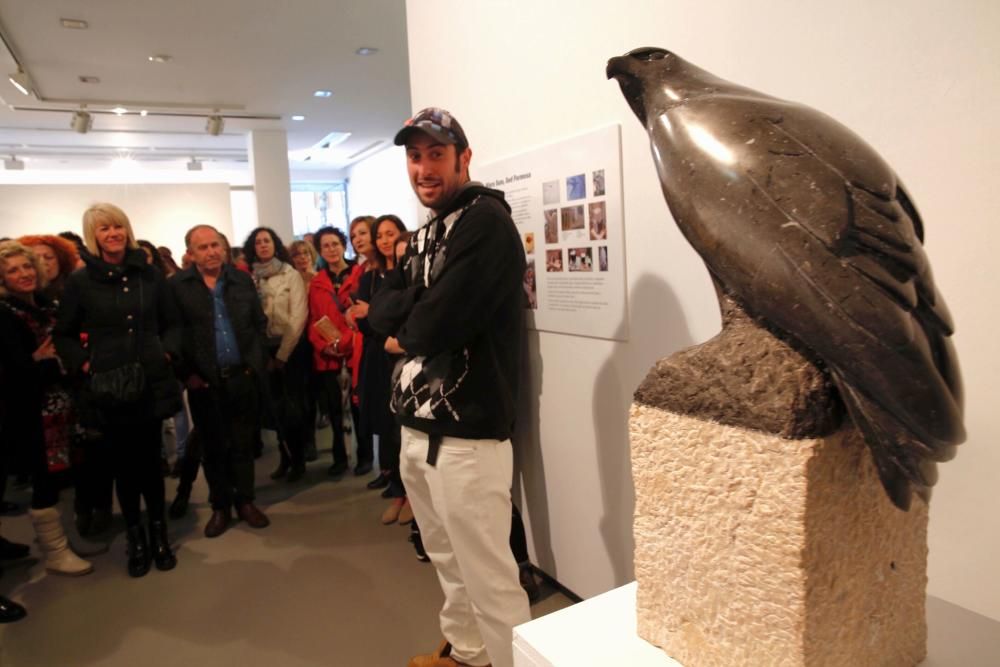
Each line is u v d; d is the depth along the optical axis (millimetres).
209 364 2699
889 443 575
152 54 4629
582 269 1732
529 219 1912
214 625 2088
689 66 703
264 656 1903
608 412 1730
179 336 2615
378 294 1654
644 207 1520
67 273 3035
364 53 4801
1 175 8633
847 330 542
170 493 3422
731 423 675
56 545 2480
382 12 4012
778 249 562
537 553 2143
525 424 2098
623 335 1630
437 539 1658
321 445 4219
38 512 2439
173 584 2375
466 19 2092
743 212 579
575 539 1946
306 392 3455
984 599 956
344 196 11141
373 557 2508
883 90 1004
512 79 1910
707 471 706
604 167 1599
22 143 7656
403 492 2857
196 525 2928
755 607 677
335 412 3453
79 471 2814
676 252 1450
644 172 1505
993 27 870
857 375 559
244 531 2818
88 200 6672
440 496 1481
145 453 2479
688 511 737
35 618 2184
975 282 925
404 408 1522
